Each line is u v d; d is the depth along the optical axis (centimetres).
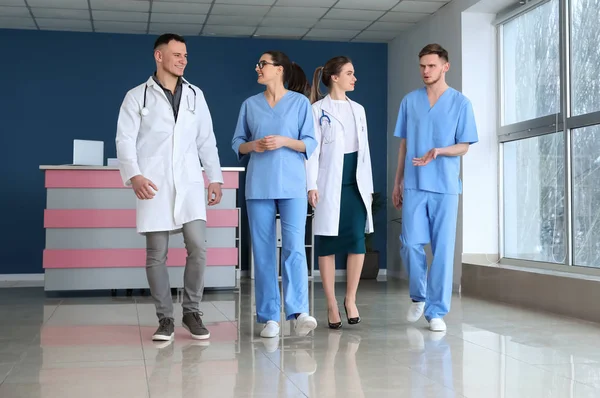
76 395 257
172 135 374
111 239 633
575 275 518
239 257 830
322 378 285
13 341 382
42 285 788
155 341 379
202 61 908
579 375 294
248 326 436
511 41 692
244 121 403
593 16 569
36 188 869
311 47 929
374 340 381
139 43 891
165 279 383
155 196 370
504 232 703
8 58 866
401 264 888
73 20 827
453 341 380
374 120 938
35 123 870
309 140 392
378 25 848
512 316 495
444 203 414
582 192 580
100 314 508
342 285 766
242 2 756
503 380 283
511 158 691
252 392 261
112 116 884
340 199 422
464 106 415
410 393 260
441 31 767
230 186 661
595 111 562
